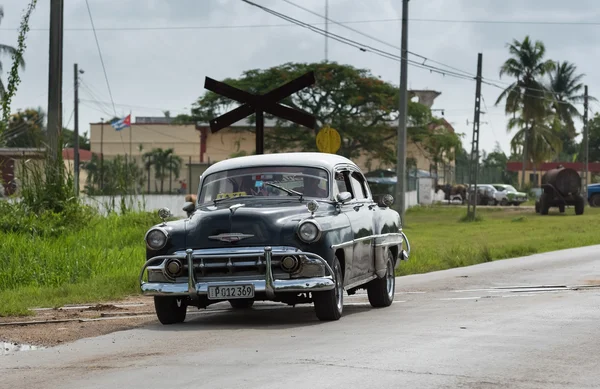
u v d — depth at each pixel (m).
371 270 14.95
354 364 9.05
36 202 27.25
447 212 73.25
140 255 23.45
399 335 11.07
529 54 99.38
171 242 12.89
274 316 14.26
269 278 12.42
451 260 25.91
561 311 13.21
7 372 9.38
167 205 60.66
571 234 40.72
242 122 99.25
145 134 115.44
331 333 11.55
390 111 79.69
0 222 25.22
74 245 24.02
